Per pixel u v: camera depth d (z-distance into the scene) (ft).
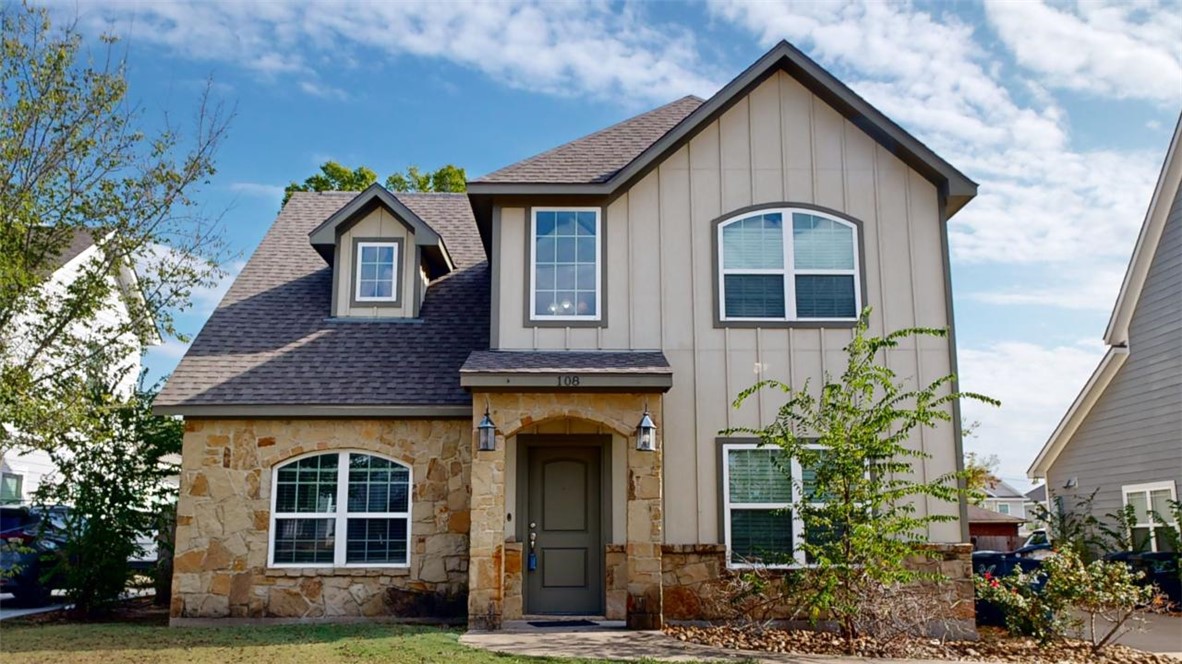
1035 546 55.93
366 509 39.29
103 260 44.68
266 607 37.96
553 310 39.47
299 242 53.16
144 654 28.35
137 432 41.93
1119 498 59.82
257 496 38.78
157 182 44.88
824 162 40.45
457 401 39.42
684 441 38.01
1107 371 59.88
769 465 37.88
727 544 37.01
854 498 32.27
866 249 39.65
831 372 38.58
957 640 34.99
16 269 38.99
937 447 37.68
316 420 39.50
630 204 40.19
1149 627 41.24
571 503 39.04
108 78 43.60
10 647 29.86
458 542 38.91
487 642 30.76
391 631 33.19
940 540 36.81
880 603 32.12
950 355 38.73
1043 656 31.81
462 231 55.16
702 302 39.27
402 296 46.01
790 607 36.14
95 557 40.19
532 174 40.29
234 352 42.22
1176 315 54.13
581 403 35.83
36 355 40.73
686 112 47.75
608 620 36.86
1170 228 54.80
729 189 40.24
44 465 61.05
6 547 42.09
